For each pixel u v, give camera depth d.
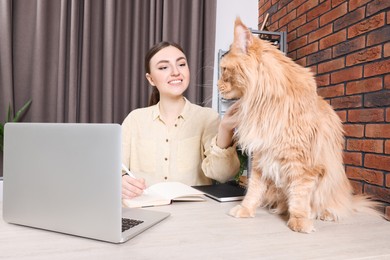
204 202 1.06
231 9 2.65
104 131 0.65
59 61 2.24
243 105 0.91
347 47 1.48
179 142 1.60
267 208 0.99
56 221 0.72
